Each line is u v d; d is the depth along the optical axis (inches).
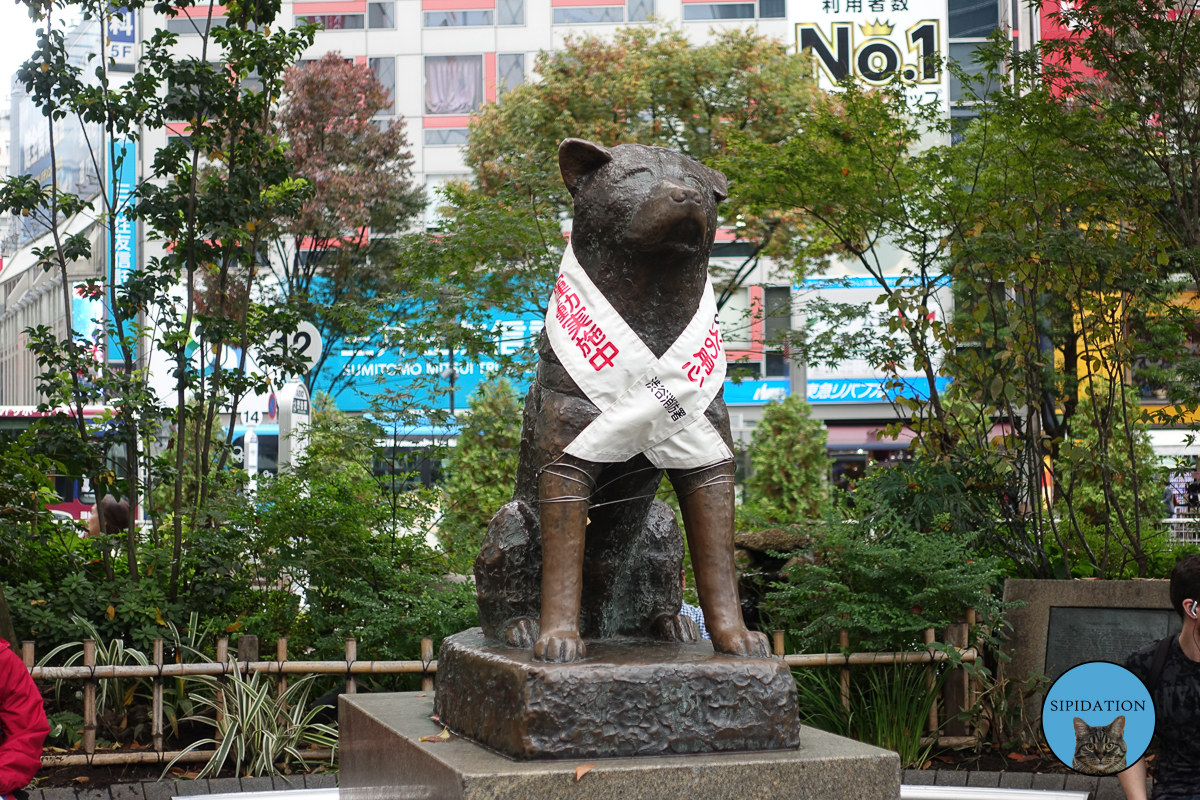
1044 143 253.0
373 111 729.6
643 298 105.7
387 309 396.2
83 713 197.5
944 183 273.6
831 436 872.9
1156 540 259.1
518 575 116.6
